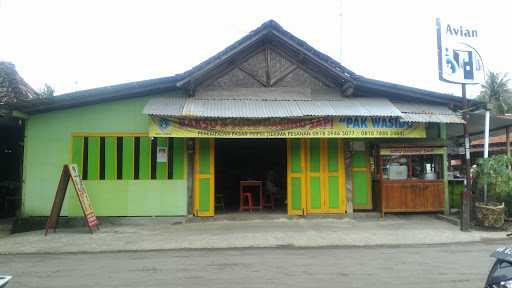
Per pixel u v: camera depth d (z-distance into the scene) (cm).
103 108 1323
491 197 1297
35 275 762
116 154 1320
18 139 1680
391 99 1398
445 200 1366
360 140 1402
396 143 1358
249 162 1842
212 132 1230
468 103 1352
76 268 813
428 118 1259
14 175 1702
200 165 1332
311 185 1360
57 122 1314
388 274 746
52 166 1306
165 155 1325
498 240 1066
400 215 1392
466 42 1297
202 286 682
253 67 1369
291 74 1378
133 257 907
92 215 1221
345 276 734
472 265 811
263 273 759
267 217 1339
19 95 1870
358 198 1391
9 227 1402
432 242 1038
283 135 1239
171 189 1321
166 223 1301
